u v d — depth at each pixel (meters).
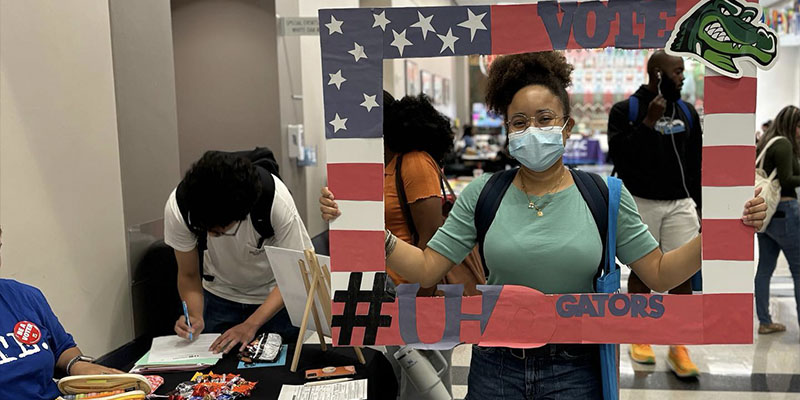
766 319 3.66
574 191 1.37
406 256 1.40
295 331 2.17
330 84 1.33
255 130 3.88
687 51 1.28
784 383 2.96
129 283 2.29
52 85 1.90
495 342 1.36
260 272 2.11
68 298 1.97
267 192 1.91
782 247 3.54
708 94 1.28
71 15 1.99
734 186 1.28
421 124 2.12
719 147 1.28
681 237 2.91
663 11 1.28
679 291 2.56
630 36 1.29
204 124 3.91
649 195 2.89
